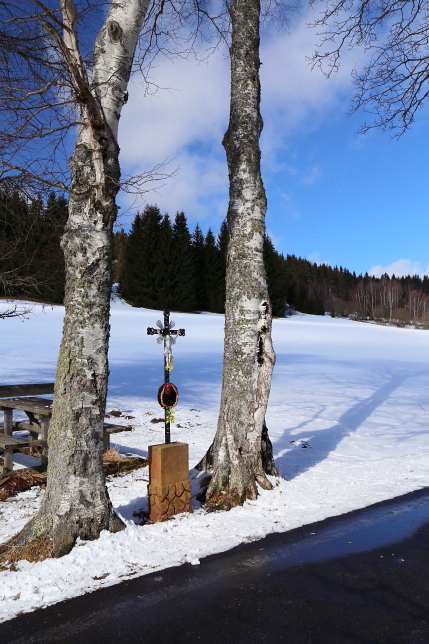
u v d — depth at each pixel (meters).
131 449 8.03
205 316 60.38
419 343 41.75
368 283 125.69
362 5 7.64
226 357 5.95
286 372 19.70
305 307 94.44
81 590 3.60
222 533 4.70
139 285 65.38
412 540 4.62
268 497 5.69
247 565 4.05
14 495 5.89
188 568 3.98
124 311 56.66
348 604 3.48
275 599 3.53
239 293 5.91
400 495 5.96
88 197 4.39
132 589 3.63
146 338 32.06
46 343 26.97
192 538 4.55
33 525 4.29
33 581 3.70
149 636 3.06
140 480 6.36
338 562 4.14
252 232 5.99
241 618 3.28
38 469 6.67
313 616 3.32
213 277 72.38
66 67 4.34
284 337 41.50
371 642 3.04
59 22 3.93
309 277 124.31
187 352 25.59
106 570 3.91
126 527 4.57
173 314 58.84
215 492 5.58
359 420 11.34
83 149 4.39
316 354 28.31
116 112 4.58
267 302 5.87
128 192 4.49
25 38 4.96
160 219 67.88
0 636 3.04
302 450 8.45
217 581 3.77
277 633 3.12
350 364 23.42
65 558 4.03
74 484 4.28
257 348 5.81
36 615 3.28
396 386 16.84
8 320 39.84
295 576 3.88
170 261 65.62
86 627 3.15
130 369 18.64
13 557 4.05
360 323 79.69
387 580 3.84
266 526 4.90
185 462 5.16
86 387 4.37
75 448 4.31
